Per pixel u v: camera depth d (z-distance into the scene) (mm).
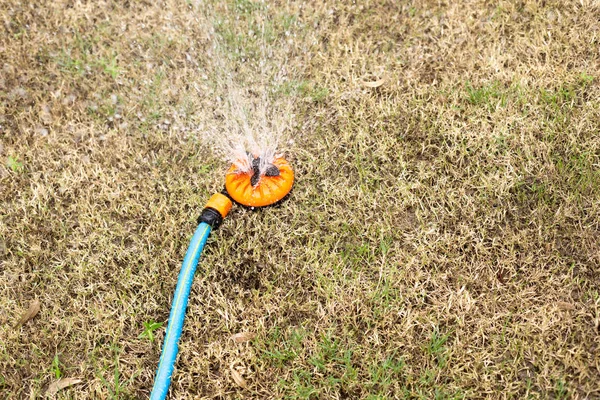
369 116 1461
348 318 1246
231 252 1327
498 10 1586
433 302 1254
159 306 1280
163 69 1551
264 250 1322
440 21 1594
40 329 1269
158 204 1382
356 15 1622
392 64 1538
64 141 1470
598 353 1188
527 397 1168
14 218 1386
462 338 1218
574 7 1572
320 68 1544
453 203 1343
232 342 1242
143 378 1229
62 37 1621
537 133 1400
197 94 1516
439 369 1194
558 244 1289
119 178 1417
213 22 1622
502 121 1415
